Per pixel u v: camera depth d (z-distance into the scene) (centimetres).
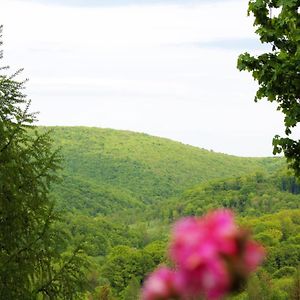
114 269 12688
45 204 927
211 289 156
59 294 892
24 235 916
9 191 887
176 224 168
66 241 927
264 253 162
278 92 1003
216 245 158
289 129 1009
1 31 909
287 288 9600
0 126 895
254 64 1019
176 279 159
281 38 1026
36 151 922
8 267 857
